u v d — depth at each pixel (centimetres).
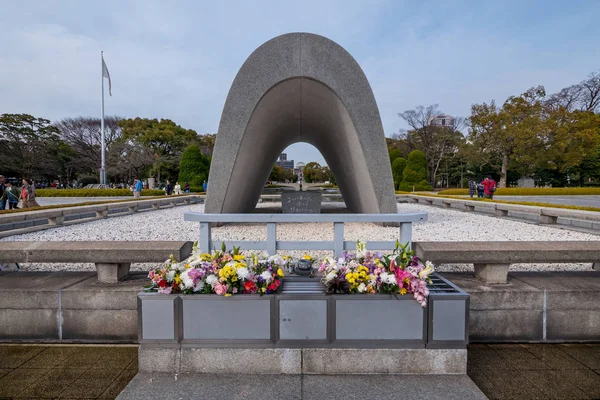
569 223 709
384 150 617
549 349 255
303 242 289
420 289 202
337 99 614
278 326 209
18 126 2867
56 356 246
